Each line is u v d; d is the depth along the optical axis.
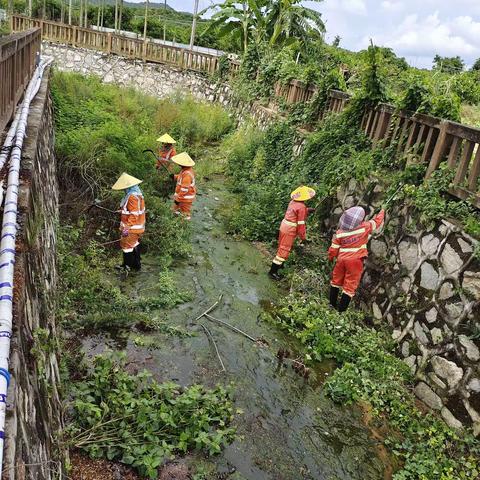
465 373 4.98
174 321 6.30
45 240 4.97
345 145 9.13
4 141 4.84
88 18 38.69
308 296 7.23
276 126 13.06
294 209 7.71
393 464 4.60
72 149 9.02
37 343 2.90
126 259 7.36
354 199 8.23
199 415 4.41
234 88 19.47
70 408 4.20
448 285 5.48
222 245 9.03
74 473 3.66
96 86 16.70
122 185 7.03
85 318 5.72
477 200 5.48
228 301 7.06
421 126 6.95
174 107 17.70
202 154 15.60
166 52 22.23
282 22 20.31
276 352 6.04
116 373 4.66
